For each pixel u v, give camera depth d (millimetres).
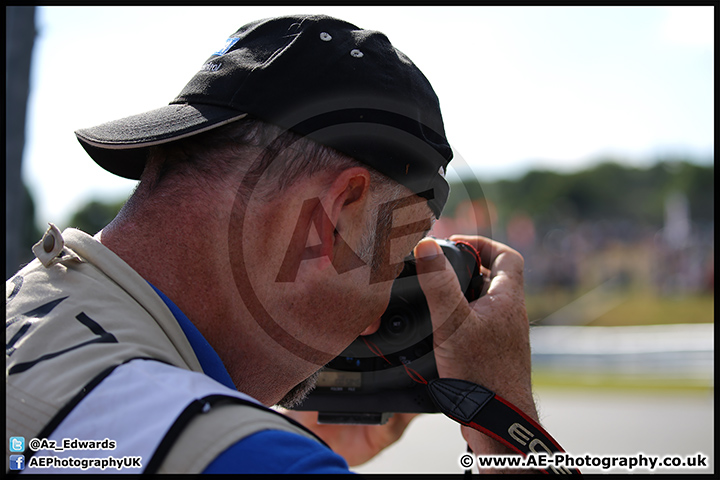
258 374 884
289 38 870
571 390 6332
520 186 38844
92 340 712
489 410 1135
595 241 24406
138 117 906
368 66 875
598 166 38875
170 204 819
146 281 780
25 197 2059
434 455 3336
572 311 15641
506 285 1236
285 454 627
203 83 884
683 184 35438
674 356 8305
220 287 814
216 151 833
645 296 18219
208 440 621
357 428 1447
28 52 2037
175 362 735
